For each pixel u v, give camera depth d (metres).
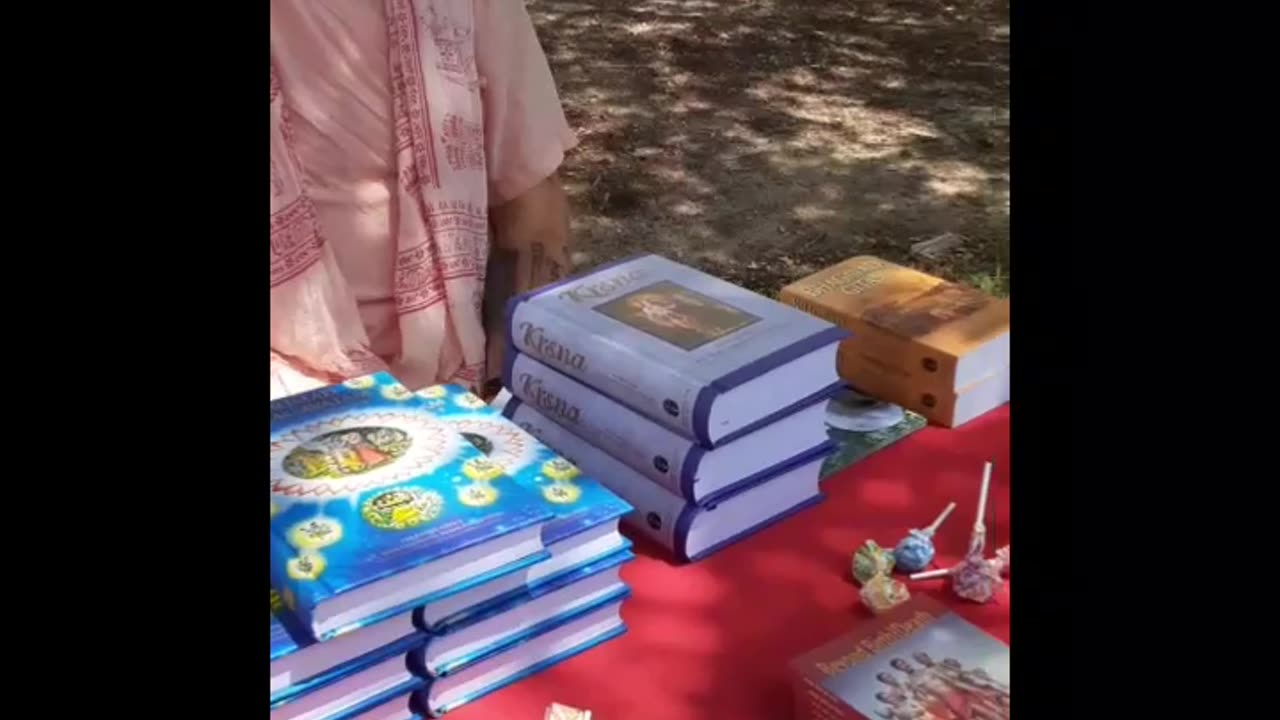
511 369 1.56
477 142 2.18
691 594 1.33
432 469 1.24
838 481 1.53
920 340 1.62
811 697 1.11
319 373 2.10
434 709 1.16
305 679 1.07
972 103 5.22
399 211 2.16
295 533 1.12
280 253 2.03
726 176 4.60
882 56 5.71
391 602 1.10
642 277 1.60
